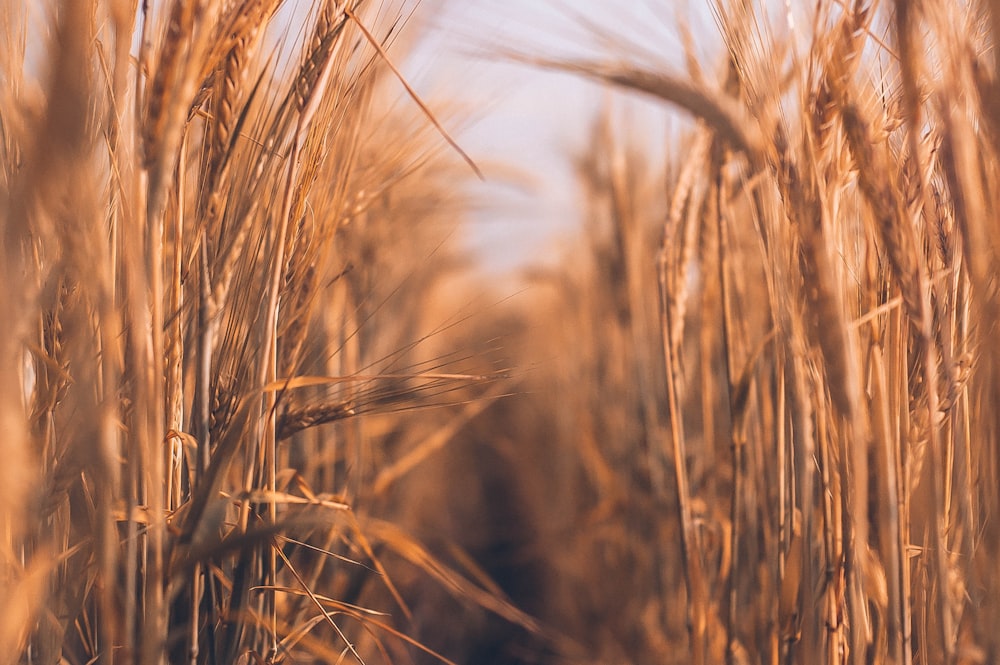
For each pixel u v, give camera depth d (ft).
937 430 2.35
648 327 4.23
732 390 2.94
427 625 5.12
